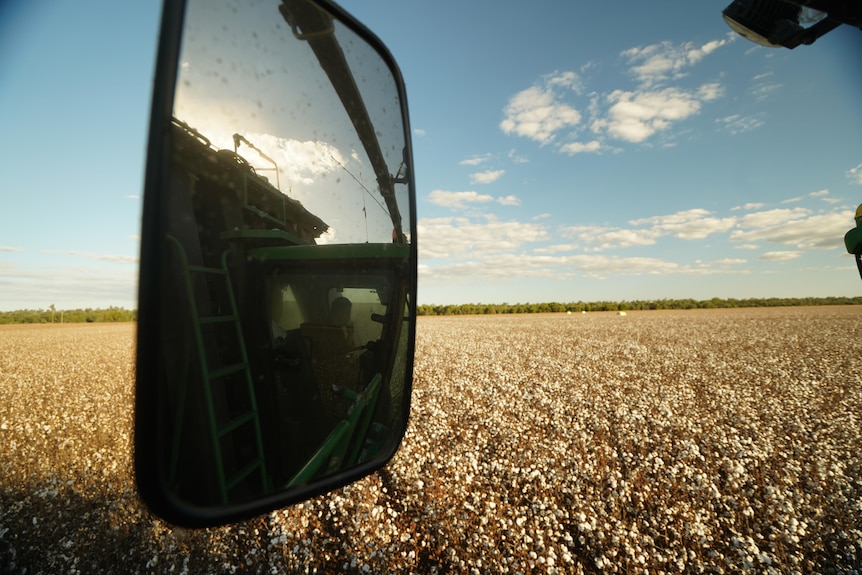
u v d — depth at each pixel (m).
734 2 1.30
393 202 1.88
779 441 6.48
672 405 8.55
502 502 4.80
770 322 30.75
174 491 1.07
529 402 8.97
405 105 1.93
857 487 4.94
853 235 1.97
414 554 3.79
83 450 6.33
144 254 0.91
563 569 3.70
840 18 1.10
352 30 1.58
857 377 10.60
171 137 0.94
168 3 0.96
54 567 3.58
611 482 5.17
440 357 16.02
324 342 1.82
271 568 3.58
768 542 3.98
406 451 6.14
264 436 1.59
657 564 3.74
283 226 1.80
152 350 0.90
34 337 30.73
